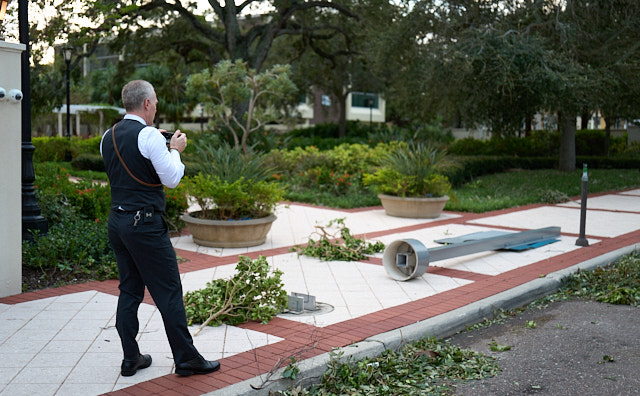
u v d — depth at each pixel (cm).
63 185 1009
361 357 464
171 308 400
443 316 563
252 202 933
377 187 1350
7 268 617
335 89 4644
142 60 3219
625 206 1561
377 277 732
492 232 1012
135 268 411
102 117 4278
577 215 1368
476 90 1889
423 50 2175
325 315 568
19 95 599
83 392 384
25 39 801
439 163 1359
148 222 389
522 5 2031
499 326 582
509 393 419
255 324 539
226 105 2512
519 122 1923
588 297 691
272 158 1881
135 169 388
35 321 535
